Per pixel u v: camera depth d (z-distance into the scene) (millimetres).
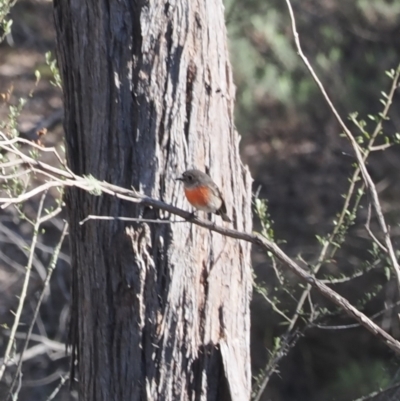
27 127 24438
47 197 22281
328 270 21922
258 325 21656
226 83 8727
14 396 10391
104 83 8188
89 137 8359
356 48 28469
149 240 8188
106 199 8203
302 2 28188
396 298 21500
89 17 8227
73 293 8953
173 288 8219
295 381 22625
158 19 8156
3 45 27469
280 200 26406
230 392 8258
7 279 21391
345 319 19906
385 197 24812
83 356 8734
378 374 21625
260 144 27906
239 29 25656
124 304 8266
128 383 8312
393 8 28875
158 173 8188
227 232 7445
